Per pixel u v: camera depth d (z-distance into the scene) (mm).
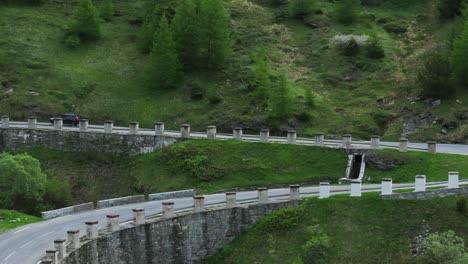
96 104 124875
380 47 138750
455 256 68812
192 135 105438
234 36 142875
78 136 105938
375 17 154500
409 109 120875
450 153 95250
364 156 96250
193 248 76938
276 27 148875
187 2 132625
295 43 144750
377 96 127188
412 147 99875
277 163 96500
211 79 129625
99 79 130500
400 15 156000
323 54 140375
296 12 152750
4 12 145125
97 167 102938
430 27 149000
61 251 63406
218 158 97812
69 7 152250
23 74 128750
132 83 130250
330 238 73750
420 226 74000
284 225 76688
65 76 129750
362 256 71688
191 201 85812
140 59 136875
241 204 79562
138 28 147250
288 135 100062
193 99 124938
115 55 137750
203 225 77625
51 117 121562
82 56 136250
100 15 149000
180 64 129250
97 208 84750
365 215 75688
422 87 122438
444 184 81438
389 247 72375
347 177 93688
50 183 92438
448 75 121188
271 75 130875
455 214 74750
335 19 152500
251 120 118750
